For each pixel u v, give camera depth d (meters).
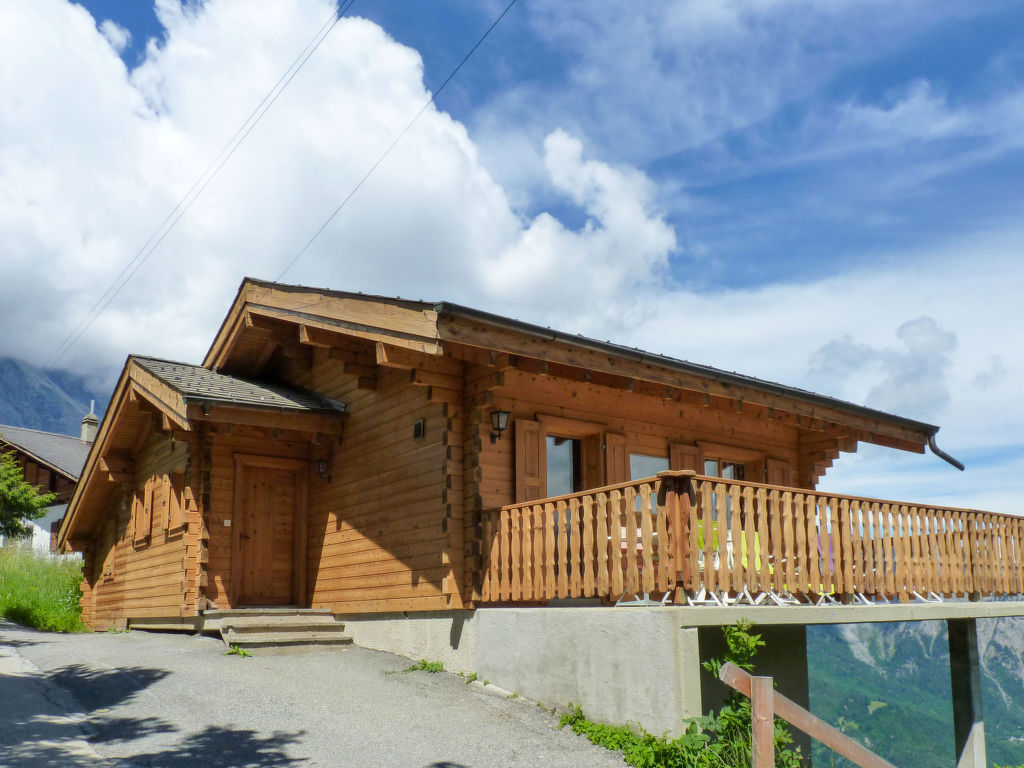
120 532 17.53
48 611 18.66
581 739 8.03
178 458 14.37
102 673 10.02
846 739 5.76
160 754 7.13
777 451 15.13
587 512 9.18
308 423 13.33
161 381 13.53
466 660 10.58
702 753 7.21
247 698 9.03
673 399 12.87
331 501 13.72
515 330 9.74
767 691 5.99
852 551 10.12
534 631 9.45
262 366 15.81
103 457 16.86
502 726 8.38
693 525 8.26
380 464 12.55
